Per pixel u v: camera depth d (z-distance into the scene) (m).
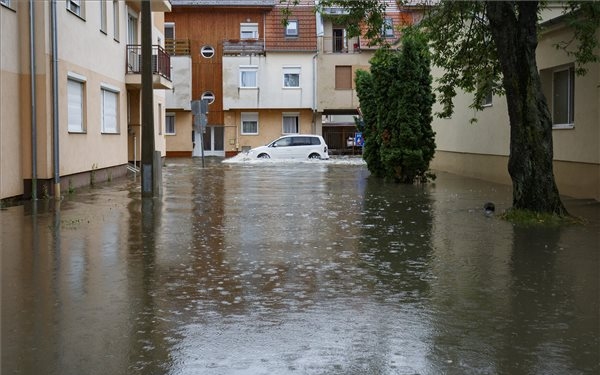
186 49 48.50
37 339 5.71
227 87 48.09
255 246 10.13
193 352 5.40
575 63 16.25
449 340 5.70
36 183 16.62
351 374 4.93
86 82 20.25
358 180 23.58
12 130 15.99
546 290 7.39
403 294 7.23
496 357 5.29
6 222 12.48
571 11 14.34
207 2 48.28
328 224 12.44
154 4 29.09
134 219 13.00
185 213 13.98
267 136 49.38
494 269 8.46
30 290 7.35
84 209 14.56
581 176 16.09
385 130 22.28
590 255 9.30
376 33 14.95
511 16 12.22
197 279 7.93
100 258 9.13
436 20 15.66
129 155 28.42
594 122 15.37
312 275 8.16
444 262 8.90
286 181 23.16
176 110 48.12
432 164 29.92
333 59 48.22
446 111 16.95
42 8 16.64
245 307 6.71
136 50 26.88
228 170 29.91
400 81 21.94
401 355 5.33
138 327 6.05
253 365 5.11
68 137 18.47
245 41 48.25
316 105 48.22
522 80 12.34
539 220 12.27
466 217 13.26
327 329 5.99
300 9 49.06
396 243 10.37
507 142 20.45
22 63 16.47
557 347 5.53
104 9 22.64
